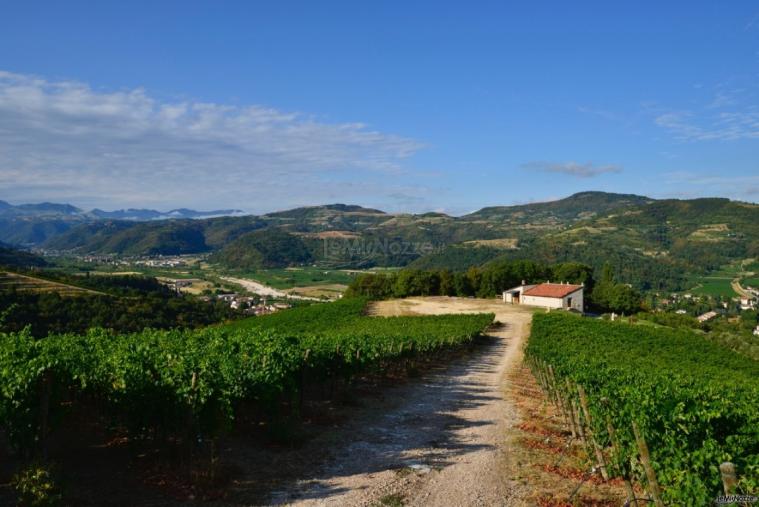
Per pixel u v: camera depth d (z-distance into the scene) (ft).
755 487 23.62
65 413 36.19
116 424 40.27
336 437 44.96
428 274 326.85
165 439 37.24
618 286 296.10
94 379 40.73
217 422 35.73
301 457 38.93
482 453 41.50
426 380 82.12
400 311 240.53
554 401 60.18
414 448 42.47
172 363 41.73
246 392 40.40
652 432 30.30
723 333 193.67
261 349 56.13
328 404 58.59
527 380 86.33
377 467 37.27
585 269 314.55
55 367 35.70
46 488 26.35
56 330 170.50
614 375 54.80
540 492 32.91
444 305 265.34
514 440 46.01
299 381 53.72
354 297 319.06
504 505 30.71
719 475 24.94
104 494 29.86
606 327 162.61
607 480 35.09
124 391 36.63
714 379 68.28
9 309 61.46
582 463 39.17
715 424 30.01
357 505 30.09
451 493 32.48
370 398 63.87
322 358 58.85
